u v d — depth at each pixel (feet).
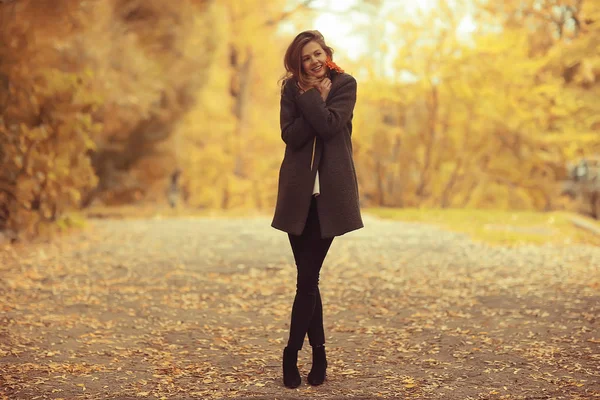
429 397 11.13
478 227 41.19
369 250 30.50
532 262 26.04
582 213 70.08
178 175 80.89
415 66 66.18
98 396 11.28
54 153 33.01
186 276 23.24
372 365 13.07
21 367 12.80
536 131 65.00
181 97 68.13
